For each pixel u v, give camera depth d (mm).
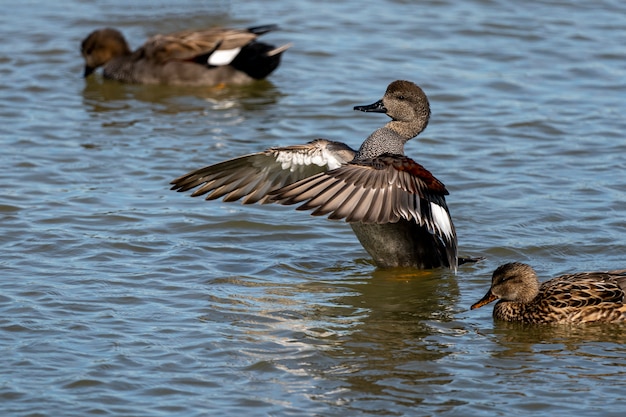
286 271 13250
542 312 11891
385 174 11586
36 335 11023
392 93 13820
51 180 16016
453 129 18500
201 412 9594
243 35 22078
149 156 17203
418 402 9844
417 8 25234
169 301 12102
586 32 23500
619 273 12391
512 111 19344
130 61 22469
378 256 13383
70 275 12703
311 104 19938
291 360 10688
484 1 25547
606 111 19266
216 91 21625
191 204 15273
